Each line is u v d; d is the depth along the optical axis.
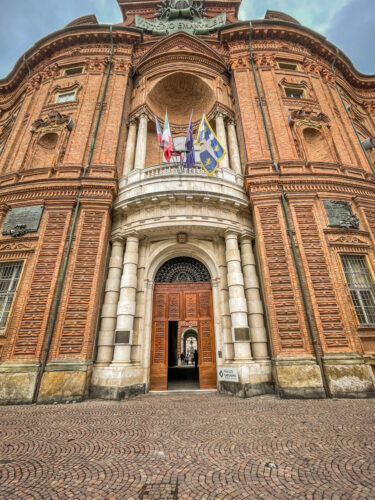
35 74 17.58
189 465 3.91
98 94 15.24
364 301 10.47
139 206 11.69
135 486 3.34
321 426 5.54
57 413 7.16
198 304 11.95
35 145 14.20
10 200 12.09
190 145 12.57
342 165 13.02
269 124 14.16
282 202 11.76
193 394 9.91
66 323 9.77
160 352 11.20
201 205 11.54
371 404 7.55
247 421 6.08
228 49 17.62
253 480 3.44
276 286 10.28
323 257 10.69
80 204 11.80
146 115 15.27
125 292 10.71
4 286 10.73
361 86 20.61
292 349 9.38
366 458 3.92
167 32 19.53
